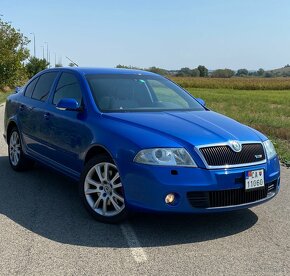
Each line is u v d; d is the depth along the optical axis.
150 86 6.33
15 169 7.43
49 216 5.25
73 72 6.29
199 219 5.26
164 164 4.45
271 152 5.14
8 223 4.99
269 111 21.75
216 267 3.99
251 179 4.70
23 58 40.88
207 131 4.85
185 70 139.50
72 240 4.53
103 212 5.02
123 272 3.85
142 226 4.98
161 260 4.11
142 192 4.51
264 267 4.02
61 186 6.58
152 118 5.18
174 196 4.45
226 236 4.76
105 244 4.45
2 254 4.16
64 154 5.83
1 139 10.63
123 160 4.67
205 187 4.46
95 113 5.40
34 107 6.75
